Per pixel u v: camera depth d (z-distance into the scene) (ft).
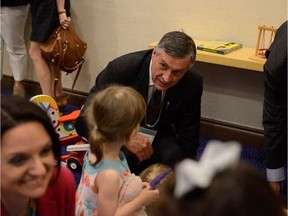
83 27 11.13
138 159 6.89
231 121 10.30
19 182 3.42
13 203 3.65
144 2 10.28
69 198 4.14
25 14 11.08
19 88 11.73
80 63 10.52
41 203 3.88
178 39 6.18
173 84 6.55
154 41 10.47
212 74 10.11
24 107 3.38
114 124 5.06
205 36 9.89
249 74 9.78
